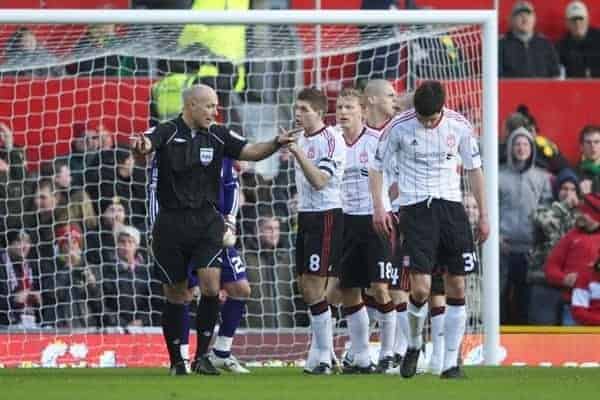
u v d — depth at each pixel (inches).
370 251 1494.8
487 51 1771.7
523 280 2005.4
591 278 1931.6
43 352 1822.1
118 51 2004.2
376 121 1525.6
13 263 1902.1
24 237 1911.9
